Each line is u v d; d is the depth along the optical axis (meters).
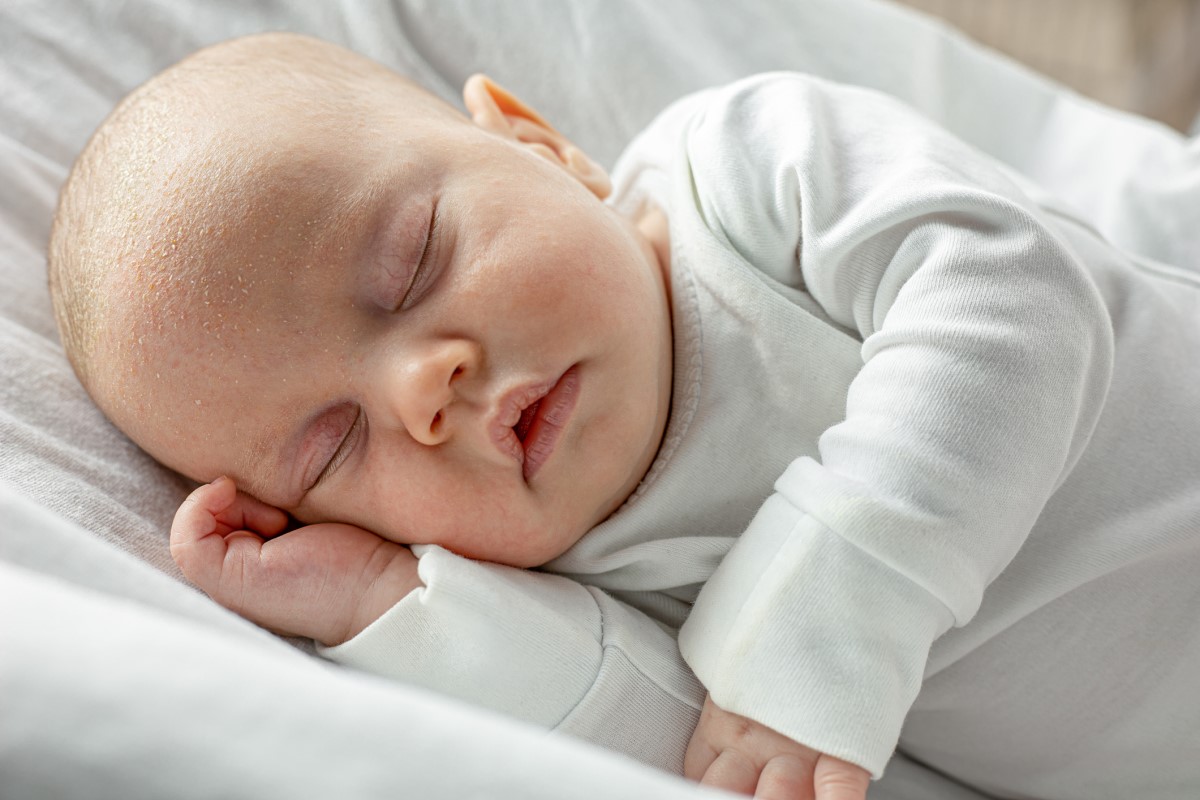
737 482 0.88
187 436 0.83
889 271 0.82
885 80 1.40
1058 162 1.38
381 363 0.78
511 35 1.35
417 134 0.86
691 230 0.91
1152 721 0.87
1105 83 2.04
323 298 0.79
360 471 0.82
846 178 0.86
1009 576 0.85
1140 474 0.85
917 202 0.79
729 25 1.40
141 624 0.46
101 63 1.28
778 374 0.87
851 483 0.72
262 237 0.79
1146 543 0.83
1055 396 0.74
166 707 0.42
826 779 0.69
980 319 0.75
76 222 0.87
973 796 1.00
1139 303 0.91
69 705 0.42
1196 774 0.88
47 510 0.66
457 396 0.77
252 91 0.88
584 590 0.84
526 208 0.83
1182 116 1.97
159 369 0.81
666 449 0.89
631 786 0.43
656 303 0.88
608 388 0.81
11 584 0.48
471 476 0.78
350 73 0.95
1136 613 0.85
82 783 0.40
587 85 1.34
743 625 0.73
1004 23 2.08
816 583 0.72
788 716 0.70
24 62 1.26
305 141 0.83
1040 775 0.93
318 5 1.33
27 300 1.06
